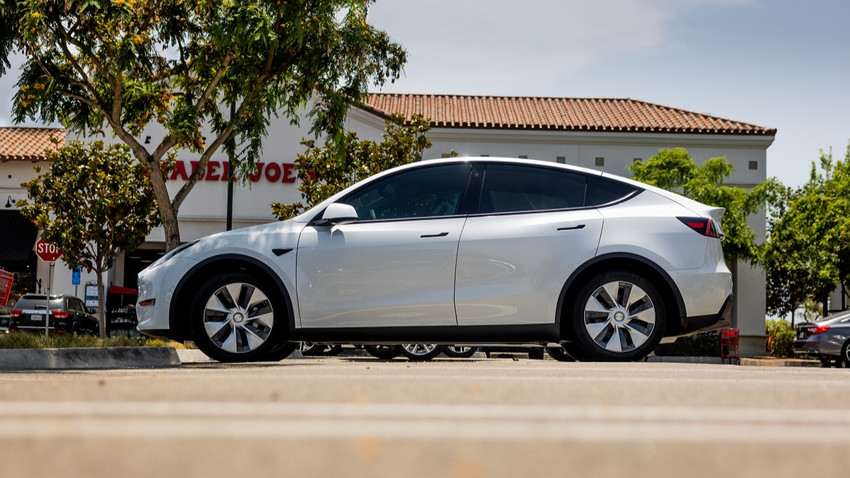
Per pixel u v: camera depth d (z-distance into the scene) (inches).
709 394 149.4
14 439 94.0
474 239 275.7
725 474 74.6
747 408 130.6
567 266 272.8
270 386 156.6
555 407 128.1
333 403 131.7
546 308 272.4
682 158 1059.3
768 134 1112.8
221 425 106.1
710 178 1056.2
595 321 275.1
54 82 573.3
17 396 143.0
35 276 1189.1
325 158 928.3
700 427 107.7
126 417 115.3
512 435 98.0
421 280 275.9
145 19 575.8
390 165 928.3
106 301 1122.7
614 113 1203.2
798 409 130.3
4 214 1197.7
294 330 282.2
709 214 283.4
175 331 292.2
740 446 91.7
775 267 1430.9
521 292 272.5
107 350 325.4
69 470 74.6
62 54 581.0
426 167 289.7
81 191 953.5
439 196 285.0
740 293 1127.6
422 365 269.1
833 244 1152.8
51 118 588.7
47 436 96.3
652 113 1211.2
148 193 961.5
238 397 139.4
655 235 275.6
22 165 1202.6
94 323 1079.6
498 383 165.5
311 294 281.4
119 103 580.7
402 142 935.0
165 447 88.4
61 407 126.1
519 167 285.7
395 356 540.7
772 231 1231.5
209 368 246.5
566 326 277.1
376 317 277.6
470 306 273.6
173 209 591.2
